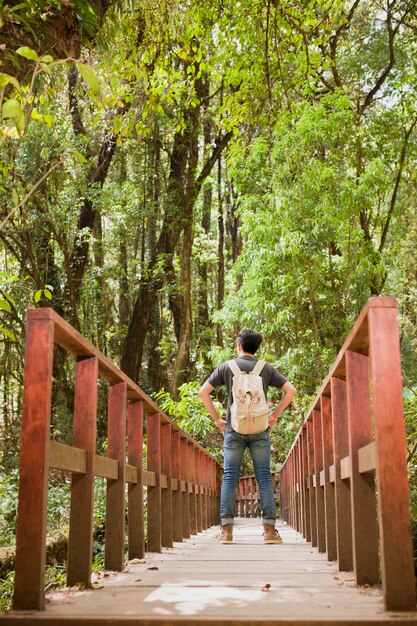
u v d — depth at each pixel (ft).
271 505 20.90
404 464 7.97
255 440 20.61
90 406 10.85
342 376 13.12
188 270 65.10
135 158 71.97
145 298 65.57
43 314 8.77
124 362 65.46
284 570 13.24
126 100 33.63
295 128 40.91
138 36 29.07
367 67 53.47
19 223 48.83
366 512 10.45
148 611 8.04
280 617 7.44
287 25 30.73
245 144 46.57
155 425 19.47
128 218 63.98
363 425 10.61
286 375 44.80
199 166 81.92
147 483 17.61
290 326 43.21
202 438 48.49
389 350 8.18
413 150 53.01
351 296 41.70
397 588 7.82
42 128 41.70
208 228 97.40
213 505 43.19
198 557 16.60
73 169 55.01
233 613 7.84
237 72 35.91
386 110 51.34
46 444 8.50
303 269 40.14
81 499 10.61
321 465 18.62
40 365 8.64
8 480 37.45
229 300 48.42
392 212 57.47
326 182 39.42
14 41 14.65
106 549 13.21
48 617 7.46
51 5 15.66
